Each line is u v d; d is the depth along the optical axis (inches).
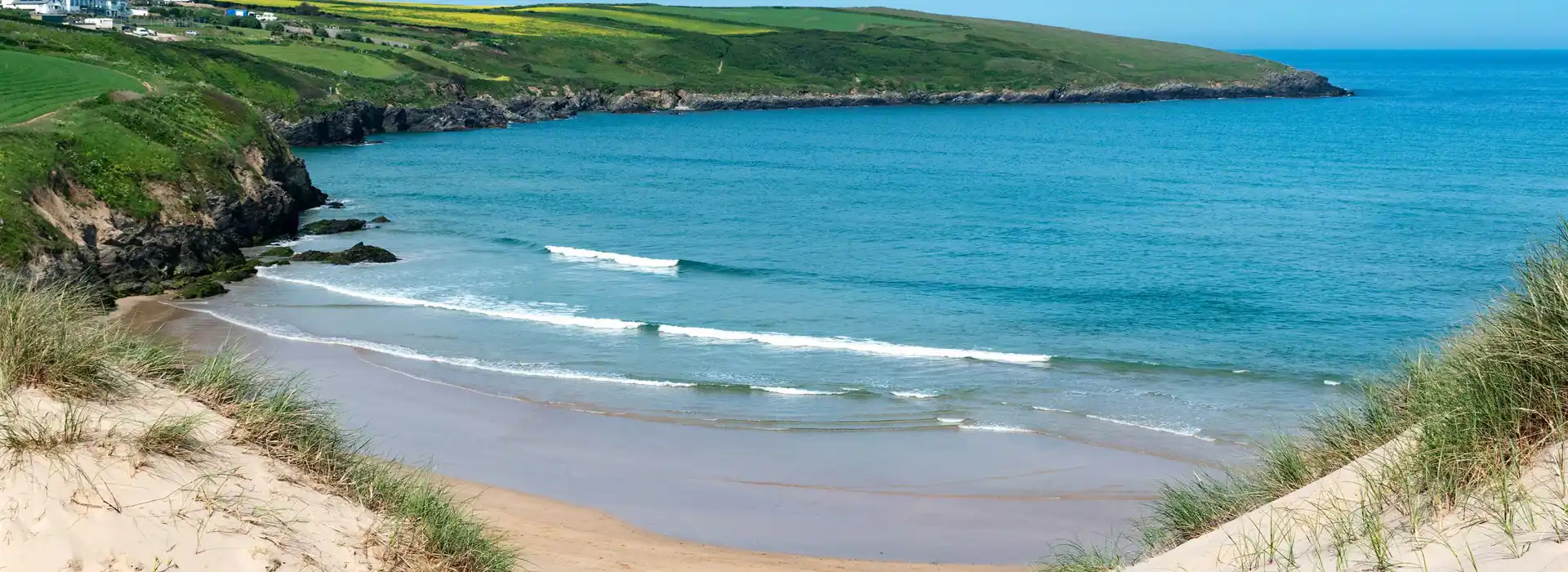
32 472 245.6
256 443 310.5
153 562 243.6
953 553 599.8
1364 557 218.7
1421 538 217.8
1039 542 615.5
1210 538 280.1
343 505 307.1
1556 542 188.4
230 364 347.3
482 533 406.9
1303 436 389.1
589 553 559.8
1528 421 234.8
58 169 1302.9
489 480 706.2
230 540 262.7
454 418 839.1
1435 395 275.9
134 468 264.7
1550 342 244.4
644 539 603.8
